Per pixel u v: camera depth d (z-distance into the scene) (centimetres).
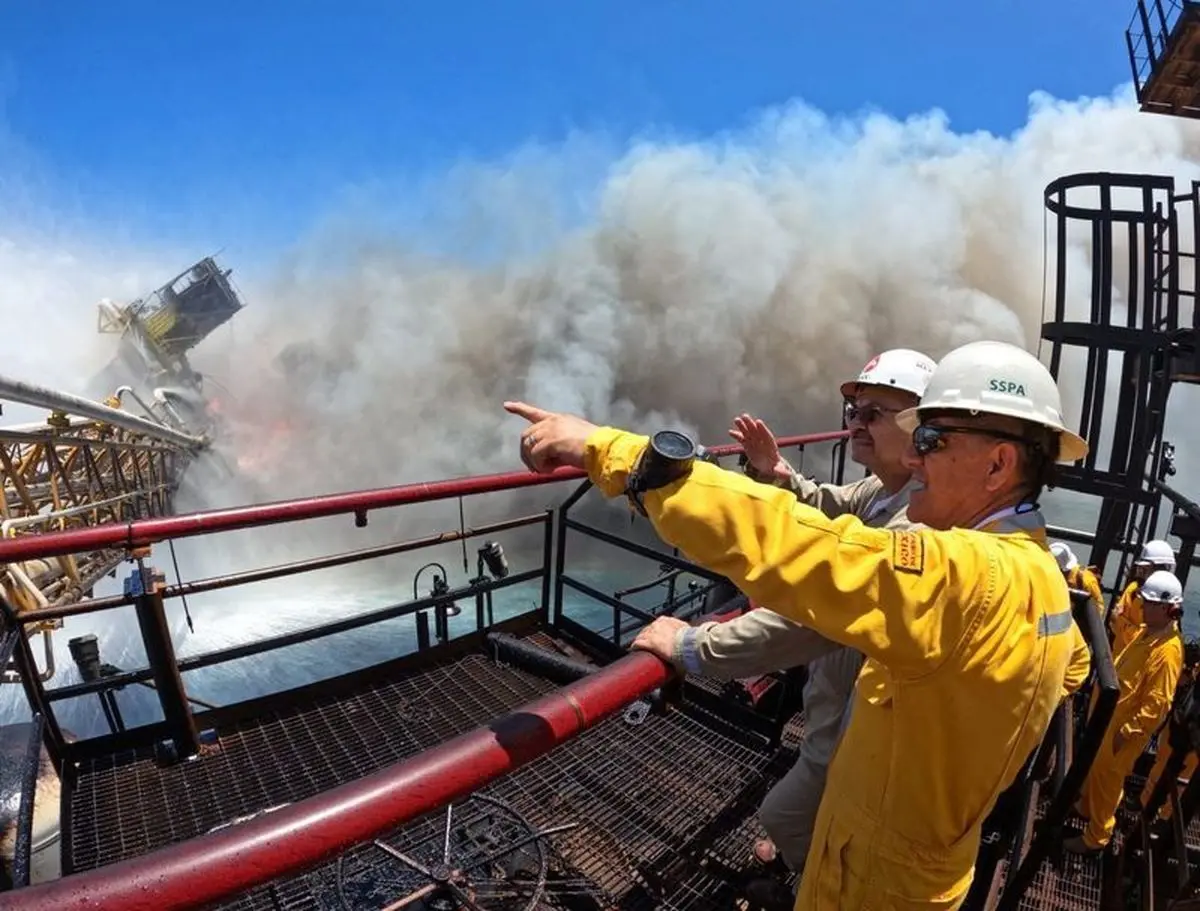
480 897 246
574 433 133
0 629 258
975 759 123
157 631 296
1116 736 379
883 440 225
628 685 164
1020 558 120
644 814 299
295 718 346
